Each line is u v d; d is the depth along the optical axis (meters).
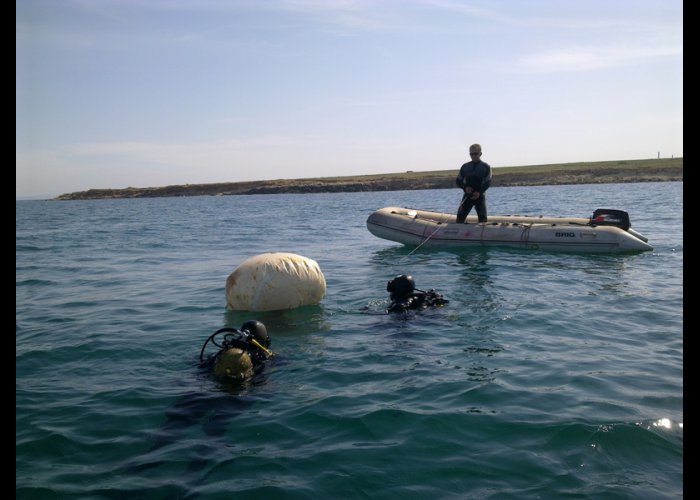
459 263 11.84
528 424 4.32
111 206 63.62
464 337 6.62
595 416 4.41
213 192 104.88
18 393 5.21
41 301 9.35
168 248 16.91
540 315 7.52
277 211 38.19
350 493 3.50
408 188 83.69
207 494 3.52
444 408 4.64
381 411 4.62
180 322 7.74
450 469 3.74
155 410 4.80
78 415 4.72
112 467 3.88
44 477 3.75
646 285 9.31
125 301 9.23
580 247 12.93
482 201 14.09
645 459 3.81
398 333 6.82
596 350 6.08
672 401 4.68
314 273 8.34
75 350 6.52
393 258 12.99
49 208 60.41
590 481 3.56
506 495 3.43
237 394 5.09
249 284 8.02
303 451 4.03
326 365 5.79
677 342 6.30
